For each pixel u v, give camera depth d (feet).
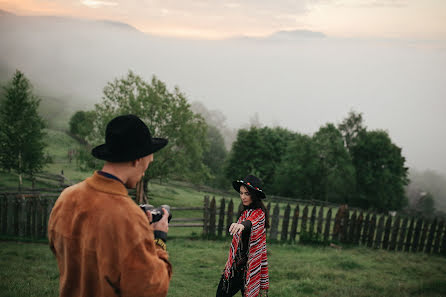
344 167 158.20
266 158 186.60
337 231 43.32
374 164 178.40
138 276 3.86
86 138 79.25
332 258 31.32
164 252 4.72
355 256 34.27
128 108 74.49
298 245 40.88
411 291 20.20
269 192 177.17
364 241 43.73
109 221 3.98
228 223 42.78
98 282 4.12
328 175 158.20
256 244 10.68
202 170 82.38
